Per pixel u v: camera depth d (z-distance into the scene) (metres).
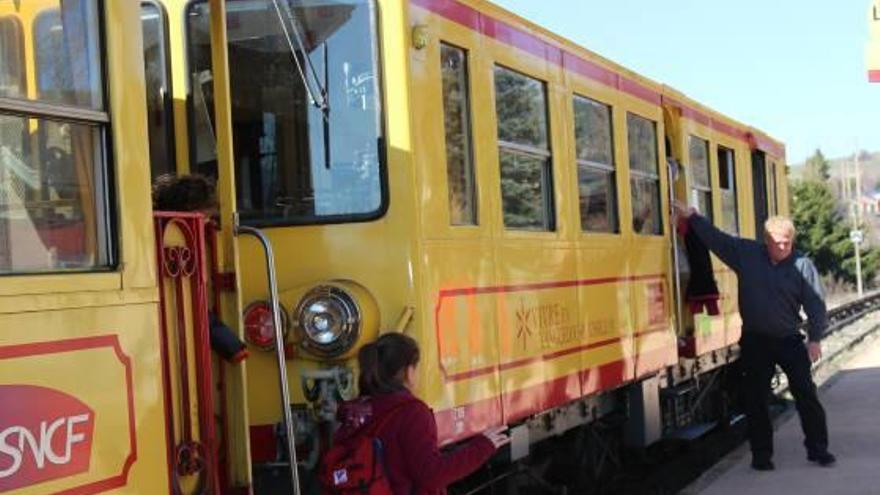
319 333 5.00
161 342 3.70
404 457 4.03
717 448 11.11
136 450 3.51
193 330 3.93
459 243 5.68
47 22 3.36
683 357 9.72
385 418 4.05
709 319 10.38
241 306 4.38
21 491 3.10
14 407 3.11
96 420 3.36
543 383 6.58
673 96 9.88
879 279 69.38
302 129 5.36
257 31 5.45
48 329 3.23
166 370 3.76
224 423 4.19
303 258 5.28
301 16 5.38
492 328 5.97
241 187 5.41
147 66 5.71
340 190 5.30
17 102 3.23
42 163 3.32
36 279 3.21
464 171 5.89
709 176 11.02
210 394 3.95
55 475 3.21
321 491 4.75
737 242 8.75
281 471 5.01
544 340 6.65
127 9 3.63
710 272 9.88
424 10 5.50
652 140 9.27
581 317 7.29
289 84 5.38
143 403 3.55
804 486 7.94
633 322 8.33
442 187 5.55
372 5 5.30
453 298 5.56
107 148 3.54
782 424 10.98
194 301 3.94
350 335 5.01
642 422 8.64
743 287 8.65
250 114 5.44
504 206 6.31
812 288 8.47
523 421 6.52
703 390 11.02
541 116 7.00
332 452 4.08
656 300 8.92
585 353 7.30
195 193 4.39
